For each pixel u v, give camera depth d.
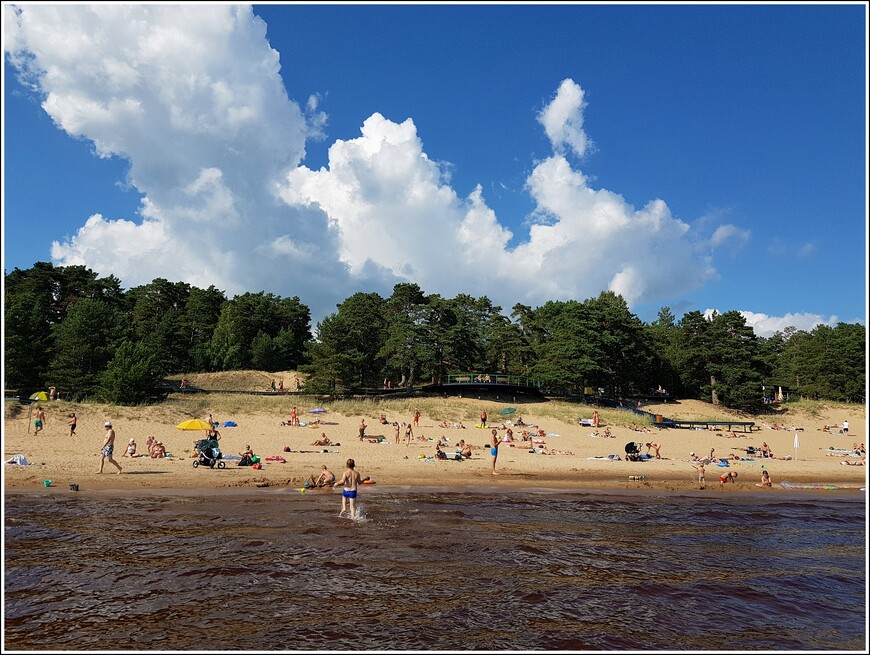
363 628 9.85
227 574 12.15
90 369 53.56
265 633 9.52
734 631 10.39
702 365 79.62
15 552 13.09
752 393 71.62
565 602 11.39
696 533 17.47
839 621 10.98
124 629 9.48
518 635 9.82
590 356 68.81
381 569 12.84
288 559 13.27
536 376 70.69
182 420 39.84
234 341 89.25
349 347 74.06
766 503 23.41
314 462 29.55
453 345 74.50
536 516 19.00
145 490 20.89
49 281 83.38
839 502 24.20
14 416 35.41
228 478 23.86
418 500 21.14
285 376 82.12
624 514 19.95
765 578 13.35
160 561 12.81
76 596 10.75
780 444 50.09
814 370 86.31
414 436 42.34
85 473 23.53
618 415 56.62
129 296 100.56
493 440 29.00
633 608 11.22
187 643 9.05
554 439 43.94
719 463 36.12
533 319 92.00
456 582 12.23
